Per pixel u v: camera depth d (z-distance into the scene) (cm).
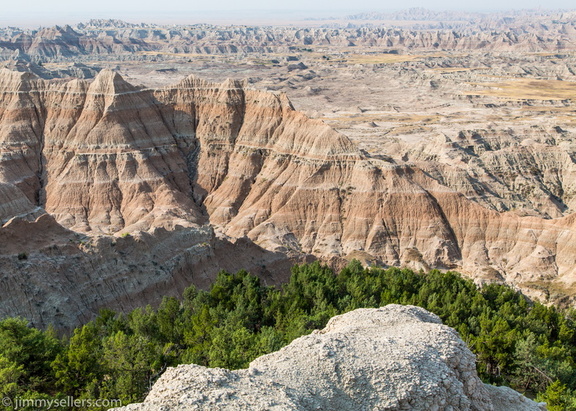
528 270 9806
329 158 11719
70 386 5050
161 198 11919
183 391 3688
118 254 8012
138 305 7750
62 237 7931
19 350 5172
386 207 10969
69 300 7169
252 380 3906
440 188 11281
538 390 5922
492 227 10681
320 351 4178
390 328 4859
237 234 11338
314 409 3766
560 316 7550
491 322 6806
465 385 4331
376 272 8912
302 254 10250
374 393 3928
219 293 7531
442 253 10431
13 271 6975
